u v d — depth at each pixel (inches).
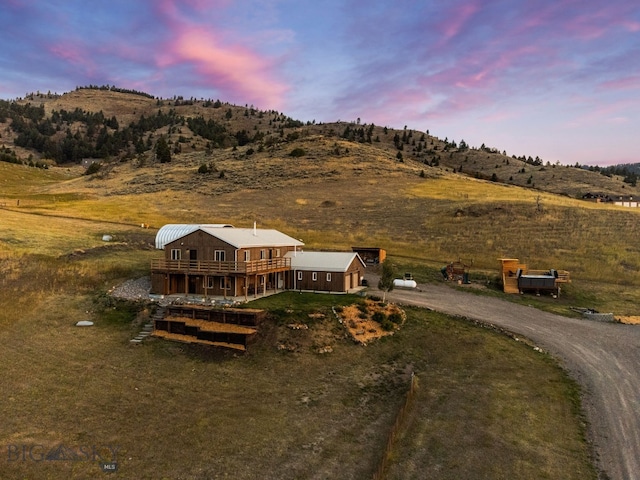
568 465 704.4
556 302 1631.4
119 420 863.1
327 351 1166.3
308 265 1695.4
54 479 684.7
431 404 914.7
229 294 1521.9
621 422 831.1
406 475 687.1
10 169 6343.5
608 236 2456.9
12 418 847.7
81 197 4114.2
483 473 685.9
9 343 1167.0
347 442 800.3
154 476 699.4
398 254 2402.8
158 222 3053.6
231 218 3193.9
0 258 1750.7
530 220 2812.5
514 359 1127.0
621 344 1212.5
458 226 2810.0
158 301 1462.8
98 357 1133.1
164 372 1071.0
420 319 1381.6
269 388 1004.6
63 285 1582.2
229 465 729.6
